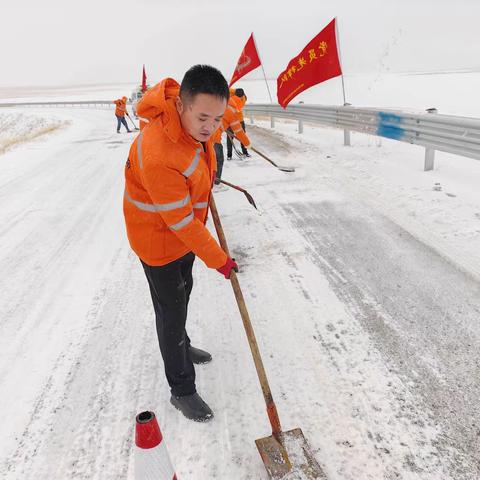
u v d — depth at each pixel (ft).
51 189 23.47
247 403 7.95
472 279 11.32
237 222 16.28
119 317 10.95
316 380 8.32
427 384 8.04
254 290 11.61
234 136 18.95
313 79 27.45
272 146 30.32
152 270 7.04
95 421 7.79
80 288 12.59
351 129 26.86
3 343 10.25
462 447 6.80
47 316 11.26
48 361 9.49
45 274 13.61
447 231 13.88
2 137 110.11
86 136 49.52
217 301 11.28
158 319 7.55
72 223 17.95
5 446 7.40
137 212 6.64
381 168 21.27
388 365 8.57
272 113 41.22
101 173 26.71
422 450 6.79
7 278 13.47
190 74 5.39
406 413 7.46
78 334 10.37
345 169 21.97
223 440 7.22
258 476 6.56
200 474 6.64
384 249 13.25
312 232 14.89
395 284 11.36
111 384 8.67
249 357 9.13
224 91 5.49
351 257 12.95
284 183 20.74
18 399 8.44
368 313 10.25
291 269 12.53
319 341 9.42
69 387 8.66
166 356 7.50
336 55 26.37
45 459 7.11
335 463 6.66
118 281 12.84
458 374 8.23
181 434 7.39
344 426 7.30
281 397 8.00
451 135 17.95
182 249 6.98
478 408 7.46
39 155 36.06
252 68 34.40
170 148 5.78
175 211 6.06
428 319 9.88
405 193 17.43
